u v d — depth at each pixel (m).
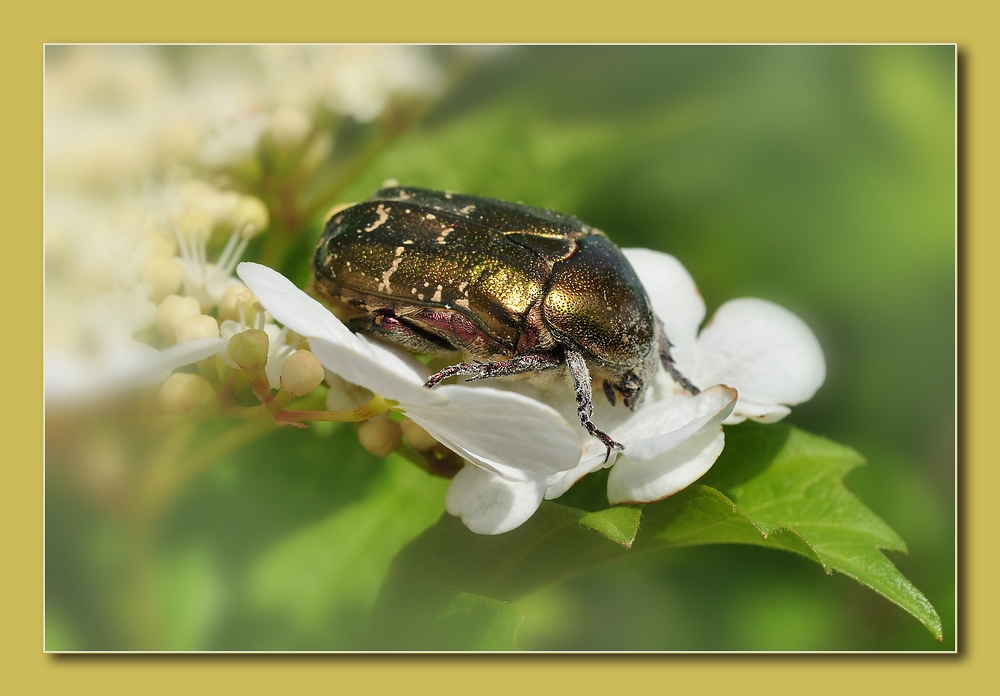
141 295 0.17
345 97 0.19
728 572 0.19
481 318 0.17
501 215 0.17
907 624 0.18
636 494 0.16
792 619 0.19
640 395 0.17
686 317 0.17
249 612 0.18
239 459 0.18
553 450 0.16
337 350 0.16
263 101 0.19
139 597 0.17
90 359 0.16
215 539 0.18
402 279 0.17
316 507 0.18
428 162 0.19
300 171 0.18
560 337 0.17
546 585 0.17
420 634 0.17
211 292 0.17
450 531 0.17
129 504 0.17
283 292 0.16
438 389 0.16
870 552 0.16
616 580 0.19
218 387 0.17
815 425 0.19
